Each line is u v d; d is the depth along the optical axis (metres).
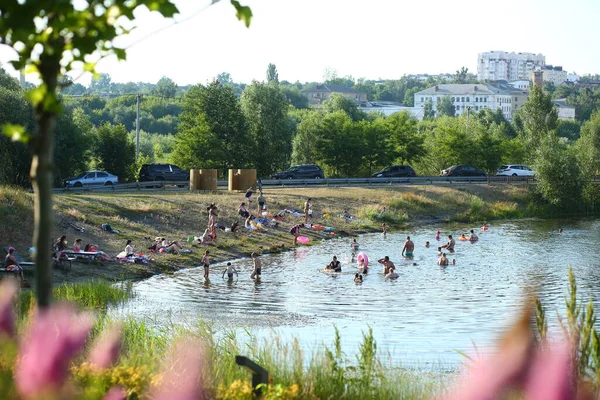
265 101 113.44
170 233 58.84
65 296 31.00
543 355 3.42
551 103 139.38
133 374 8.63
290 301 37.81
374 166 117.06
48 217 7.65
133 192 74.25
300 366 12.33
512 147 132.62
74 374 8.27
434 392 12.41
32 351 5.07
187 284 42.88
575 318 7.27
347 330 30.19
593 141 118.88
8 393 5.37
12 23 6.84
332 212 76.50
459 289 42.25
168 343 16.59
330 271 48.59
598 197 101.38
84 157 86.12
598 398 6.71
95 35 7.30
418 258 55.72
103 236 53.59
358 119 160.50
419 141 116.81
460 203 90.44
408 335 29.20
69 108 89.75
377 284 43.88
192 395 5.59
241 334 28.00
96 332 16.42
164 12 7.35
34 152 7.64
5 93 71.44
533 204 96.50
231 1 7.46
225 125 105.44
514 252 59.31
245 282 44.16
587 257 56.47
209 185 79.75
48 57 7.45
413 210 84.81
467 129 134.25
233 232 62.00
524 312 3.52
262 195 76.12
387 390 12.25
